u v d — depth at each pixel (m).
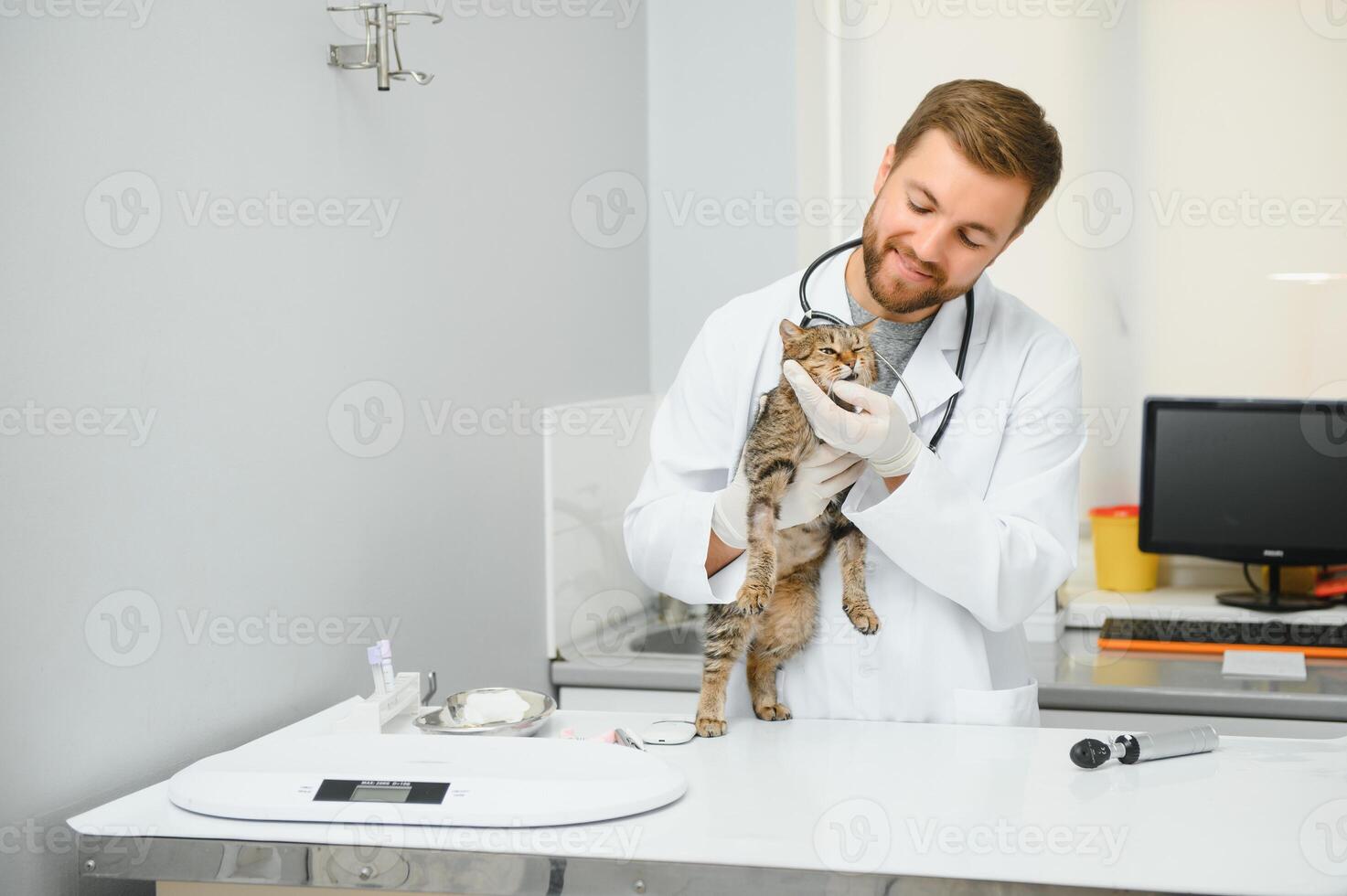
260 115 1.39
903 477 1.28
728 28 2.61
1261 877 0.93
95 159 1.16
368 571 1.62
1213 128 2.58
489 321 1.94
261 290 1.40
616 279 2.49
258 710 1.41
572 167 2.26
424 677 1.67
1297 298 2.56
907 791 1.13
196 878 1.05
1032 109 1.25
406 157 1.69
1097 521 2.58
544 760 1.14
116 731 1.20
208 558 1.32
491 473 1.96
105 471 1.18
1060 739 1.31
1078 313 2.65
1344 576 2.49
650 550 1.38
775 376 1.43
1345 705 1.92
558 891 0.99
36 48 1.09
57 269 1.12
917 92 2.68
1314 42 2.52
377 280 1.62
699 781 1.16
